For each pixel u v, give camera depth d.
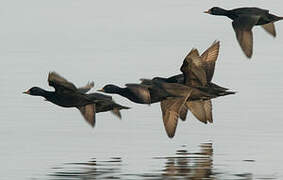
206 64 25.56
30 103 38.47
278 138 32.03
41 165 28.17
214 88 25.44
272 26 26.62
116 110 26.34
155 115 36.38
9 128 33.91
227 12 27.50
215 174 26.86
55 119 35.50
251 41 24.48
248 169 27.52
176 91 25.06
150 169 27.55
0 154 29.78
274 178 26.36
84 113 24.98
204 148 30.66
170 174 26.83
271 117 35.59
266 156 29.30
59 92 24.97
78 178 26.38
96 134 32.94
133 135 32.78
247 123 34.59
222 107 37.72
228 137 32.31
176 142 31.59
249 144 31.17
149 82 25.33
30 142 31.50
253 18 24.84
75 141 31.73
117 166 27.95
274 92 40.28
